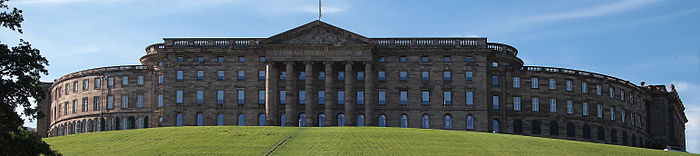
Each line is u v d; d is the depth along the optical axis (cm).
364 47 13212
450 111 13488
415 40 13675
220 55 13750
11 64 6719
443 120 13450
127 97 14550
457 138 10538
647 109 16688
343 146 9819
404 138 10444
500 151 9681
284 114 13450
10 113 6612
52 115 16125
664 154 10212
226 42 13750
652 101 16712
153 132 11094
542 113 14112
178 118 13588
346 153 9375
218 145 9906
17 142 6744
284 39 13212
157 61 14350
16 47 6788
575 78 14475
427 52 13612
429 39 13675
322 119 13438
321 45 13175
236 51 13688
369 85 13225
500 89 13988
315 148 9700
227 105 13600
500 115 13888
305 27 13200
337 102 13488
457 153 9469
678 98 17600
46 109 16562
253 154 9325
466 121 13462
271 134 10750
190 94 13638
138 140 10494
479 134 11062
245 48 13662
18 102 6744
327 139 10331
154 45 14500
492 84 13988
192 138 10438
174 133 10888
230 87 13650
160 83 14250
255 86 13638
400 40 13688
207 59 13738
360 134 10738
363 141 10181
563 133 14175
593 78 14675
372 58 13275
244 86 13638
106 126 14600
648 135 16475
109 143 10394
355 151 9506
